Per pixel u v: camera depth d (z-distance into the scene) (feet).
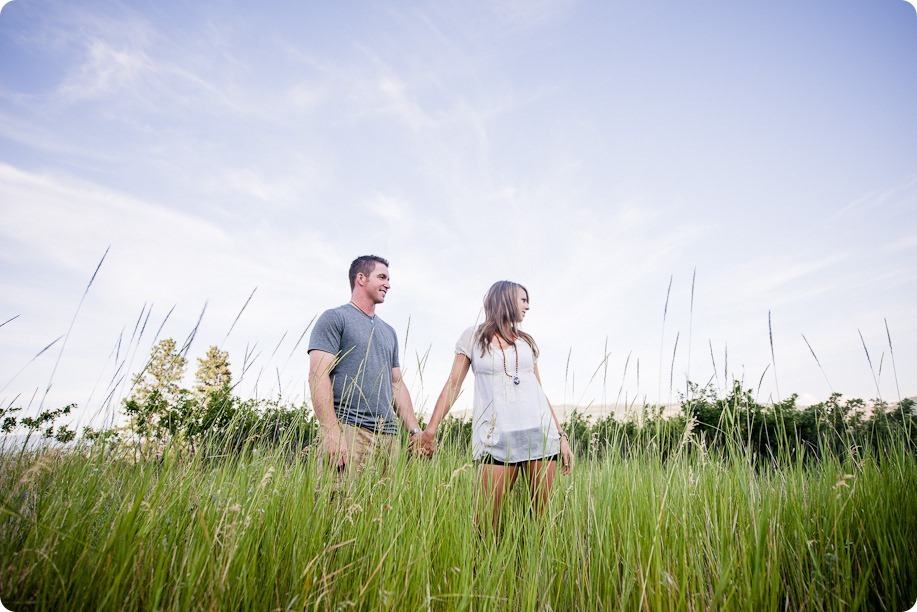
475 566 6.10
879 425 10.09
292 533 5.96
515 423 8.67
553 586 6.13
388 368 10.26
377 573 5.21
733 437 8.45
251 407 8.58
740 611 5.10
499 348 9.35
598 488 7.81
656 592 5.34
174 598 4.50
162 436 7.07
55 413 7.81
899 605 5.84
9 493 5.44
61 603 4.34
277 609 4.48
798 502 7.37
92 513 5.60
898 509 7.50
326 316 9.39
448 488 6.90
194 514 5.82
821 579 5.67
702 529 6.80
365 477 7.41
